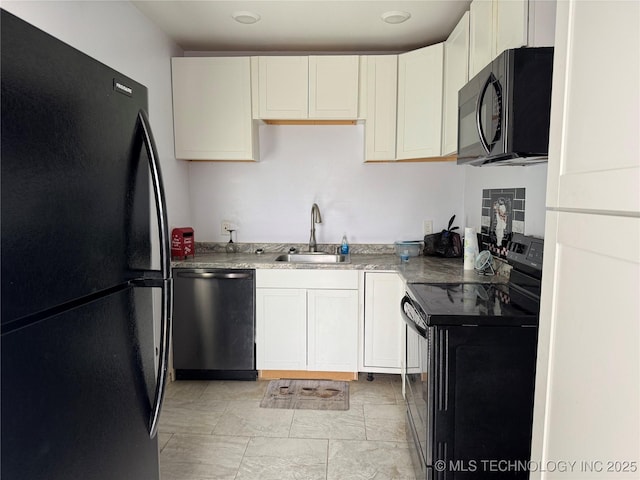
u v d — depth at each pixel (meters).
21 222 0.76
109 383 1.04
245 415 2.56
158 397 1.21
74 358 0.91
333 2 2.47
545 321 1.00
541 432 1.01
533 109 1.56
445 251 3.17
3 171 0.72
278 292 2.94
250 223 3.47
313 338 2.96
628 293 0.70
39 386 0.81
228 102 3.08
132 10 2.52
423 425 1.76
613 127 0.74
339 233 3.46
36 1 1.77
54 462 0.85
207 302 2.95
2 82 0.72
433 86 2.82
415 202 3.41
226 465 2.09
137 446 1.16
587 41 0.83
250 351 2.98
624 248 0.70
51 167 0.84
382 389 2.91
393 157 3.08
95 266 0.98
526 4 1.64
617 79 0.73
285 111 3.07
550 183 0.97
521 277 2.10
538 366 1.03
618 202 0.72
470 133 2.02
